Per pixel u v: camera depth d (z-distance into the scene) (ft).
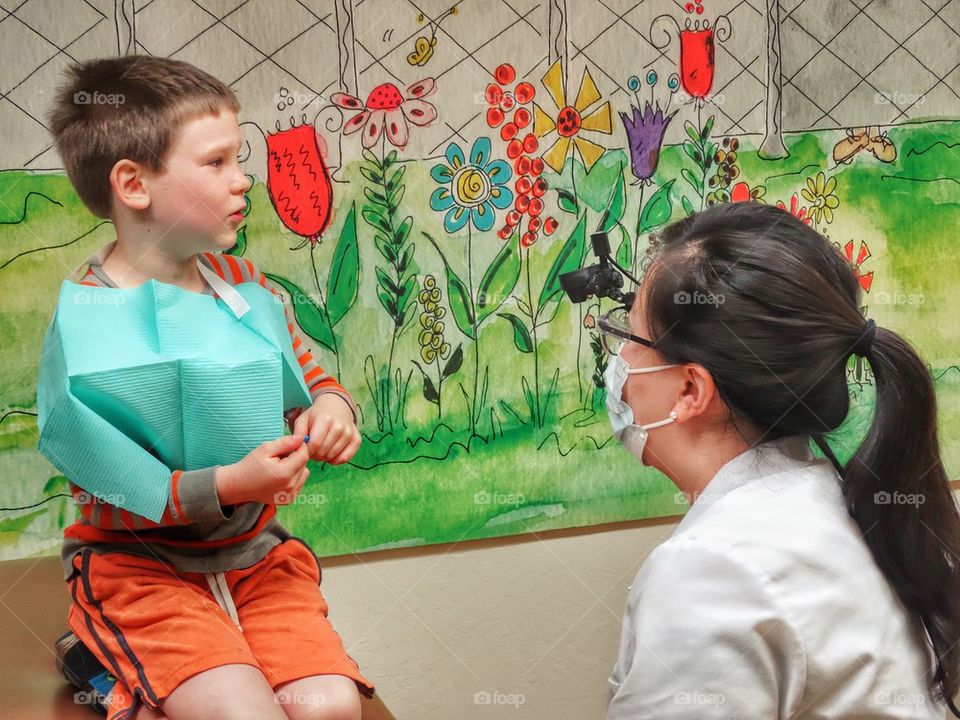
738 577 2.70
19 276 4.91
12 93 4.82
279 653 3.70
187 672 3.40
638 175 5.95
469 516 5.82
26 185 4.88
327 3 5.27
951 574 2.88
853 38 6.21
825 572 2.75
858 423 6.02
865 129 6.31
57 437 3.45
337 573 5.62
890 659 2.77
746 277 2.94
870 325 2.94
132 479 3.44
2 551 4.98
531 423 5.90
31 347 4.95
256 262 5.28
